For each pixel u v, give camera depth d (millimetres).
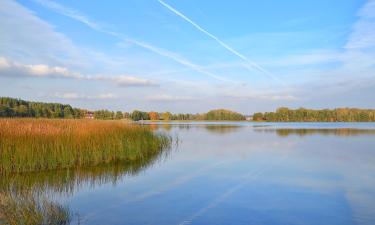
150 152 22797
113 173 15609
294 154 22625
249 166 17719
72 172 15656
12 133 16453
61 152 16656
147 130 25875
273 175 15219
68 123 21500
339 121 127125
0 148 15031
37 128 18250
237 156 21734
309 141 32812
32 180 13719
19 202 8781
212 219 9109
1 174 14719
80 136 18391
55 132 18094
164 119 136375
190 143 30719
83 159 17469
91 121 24797
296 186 13070
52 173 15258
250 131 52219
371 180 14164
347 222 8969
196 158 20750
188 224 8711
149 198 11203
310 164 18344
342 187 12875
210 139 35344
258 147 27188
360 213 9719
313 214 9617
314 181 13961
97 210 9836
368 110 125000
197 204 10531
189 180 14125
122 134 21078
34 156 15641
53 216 8648
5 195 9742
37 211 8469
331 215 9516
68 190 12219
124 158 19406
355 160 19781
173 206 10312
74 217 9172
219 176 15008
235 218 9227
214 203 10656
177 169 16781
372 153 23062
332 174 15438
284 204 10578
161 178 14523
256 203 10680
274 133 46688
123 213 9586
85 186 12914
